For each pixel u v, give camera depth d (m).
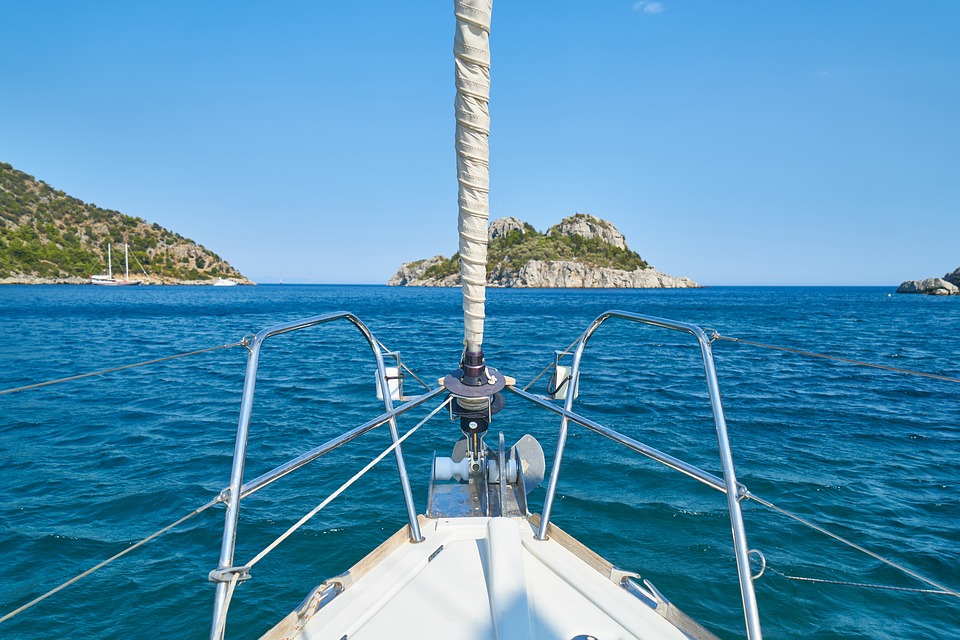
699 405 11.51
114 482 6.98
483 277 2.26
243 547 5.40
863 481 7.16
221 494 1.69
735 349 22.41
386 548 2.29
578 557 2.23
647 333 29.22
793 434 9.35
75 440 8.80
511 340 25.27
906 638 4.23
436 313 47.53
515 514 2.59
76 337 25.75
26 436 9.04
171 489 6.74
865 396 12.77
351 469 7.38
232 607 4.53
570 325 34.53
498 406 2.70
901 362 19.50
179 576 4.91
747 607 1.63
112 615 4.39
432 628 1.88
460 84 1.89
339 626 1.86
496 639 1.80
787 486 6.94
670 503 6.36
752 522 5.91
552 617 1.91
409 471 7.33
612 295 108.00
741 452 8.29
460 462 2.94
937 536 5.68
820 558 5.22
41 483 6.92
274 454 8.09
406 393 12.70
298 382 14.21
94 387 13.46
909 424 10.14
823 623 4.37
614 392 12.88
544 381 13.93
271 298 81.12
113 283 145.75
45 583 4.76
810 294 128.38
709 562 5.15
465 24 1.83
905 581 4.89
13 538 5.49
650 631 1.83
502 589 1.97
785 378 15.37
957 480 7.23
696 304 67.94
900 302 76.06
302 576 4.96
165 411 10.86
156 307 51.91
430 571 2.19
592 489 6.74
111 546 5.38
